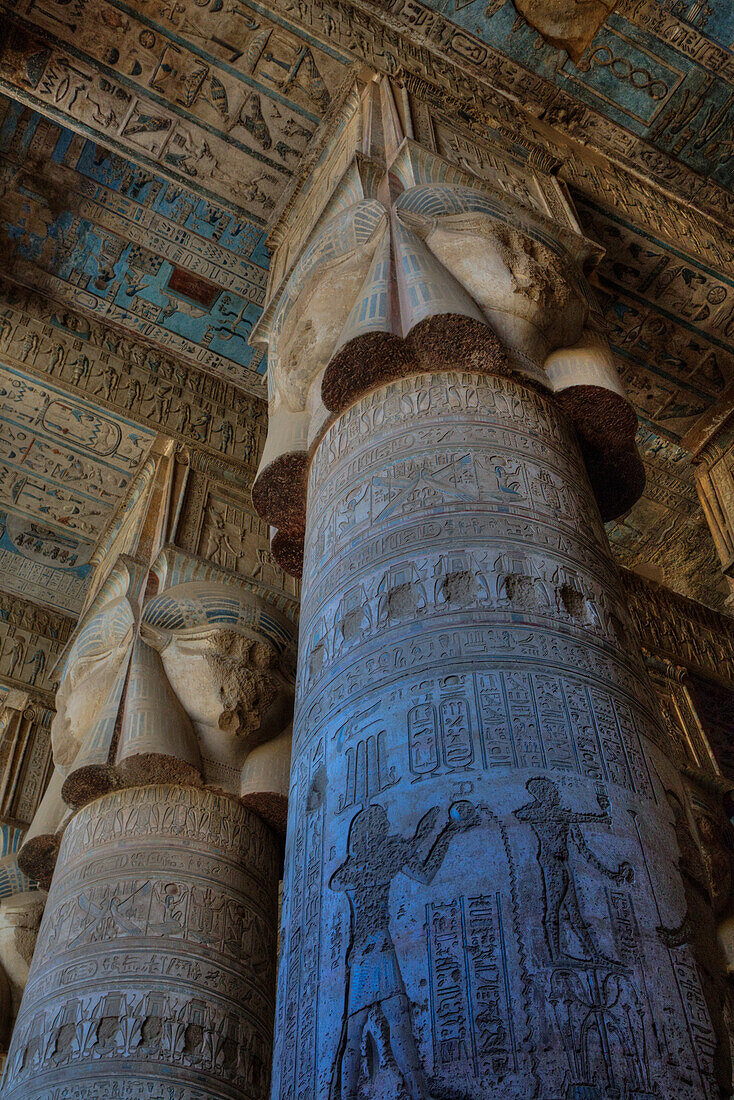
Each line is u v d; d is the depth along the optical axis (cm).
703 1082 295
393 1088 292
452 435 515
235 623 761
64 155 917
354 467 528
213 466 971
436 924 323
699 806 923
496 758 365
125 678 731
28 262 977
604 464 599
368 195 673
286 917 388
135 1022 598
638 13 816
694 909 352
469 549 452
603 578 469
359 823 369
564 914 321
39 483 1012
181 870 663
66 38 798
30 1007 621
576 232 706
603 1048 289
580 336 631
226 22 789
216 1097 587
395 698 402
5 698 1081
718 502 939
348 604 461
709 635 1185
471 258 614
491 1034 292
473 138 795
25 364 957
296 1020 343
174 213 938
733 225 917
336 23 805
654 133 880
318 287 647
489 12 819
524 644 410
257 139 842
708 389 940
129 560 829
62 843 704
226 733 727
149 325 1016
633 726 400
